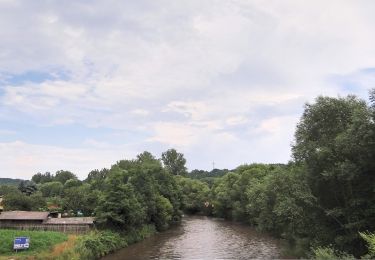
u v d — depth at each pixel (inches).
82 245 1957.4
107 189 2642.7
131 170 3422.7
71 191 3641.7
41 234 2033.7
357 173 1507.1
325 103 1763.0
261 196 2829.7
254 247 2367.1
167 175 4419.3
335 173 1606.8
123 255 2134.6
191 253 2167.8
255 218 3339.1
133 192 2869.1
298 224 1798.7
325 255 1314.0
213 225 4037.9
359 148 1496.1
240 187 4222.4
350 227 1504.7
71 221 2517.2
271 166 4394.7
